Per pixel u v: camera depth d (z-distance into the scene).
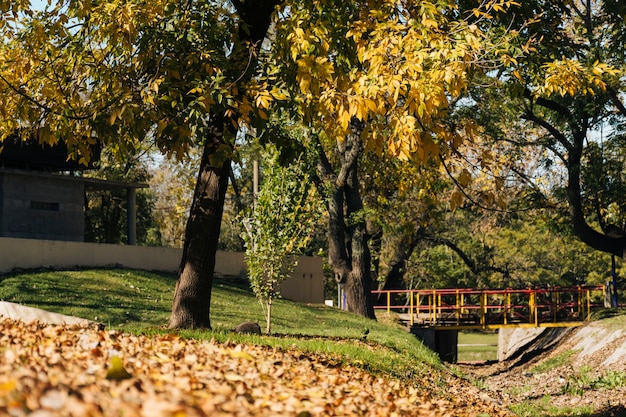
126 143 14.43
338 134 12.71
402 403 8.50
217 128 14.88
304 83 12.52
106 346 8.30
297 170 19.66
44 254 28.36
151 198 61.72
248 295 33.25
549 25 17.56
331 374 9.86
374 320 34.94
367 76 11.86
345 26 13.07
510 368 32.16
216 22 13.98
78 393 4.85
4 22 14.12
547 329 37.41
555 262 58.59
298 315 29.92
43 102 15.48
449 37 12.36
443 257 55.00
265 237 19.58
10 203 31.25
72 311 21.98
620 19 26.92
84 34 14.83
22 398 4.40
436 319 35.09
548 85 13.31
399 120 11.48
